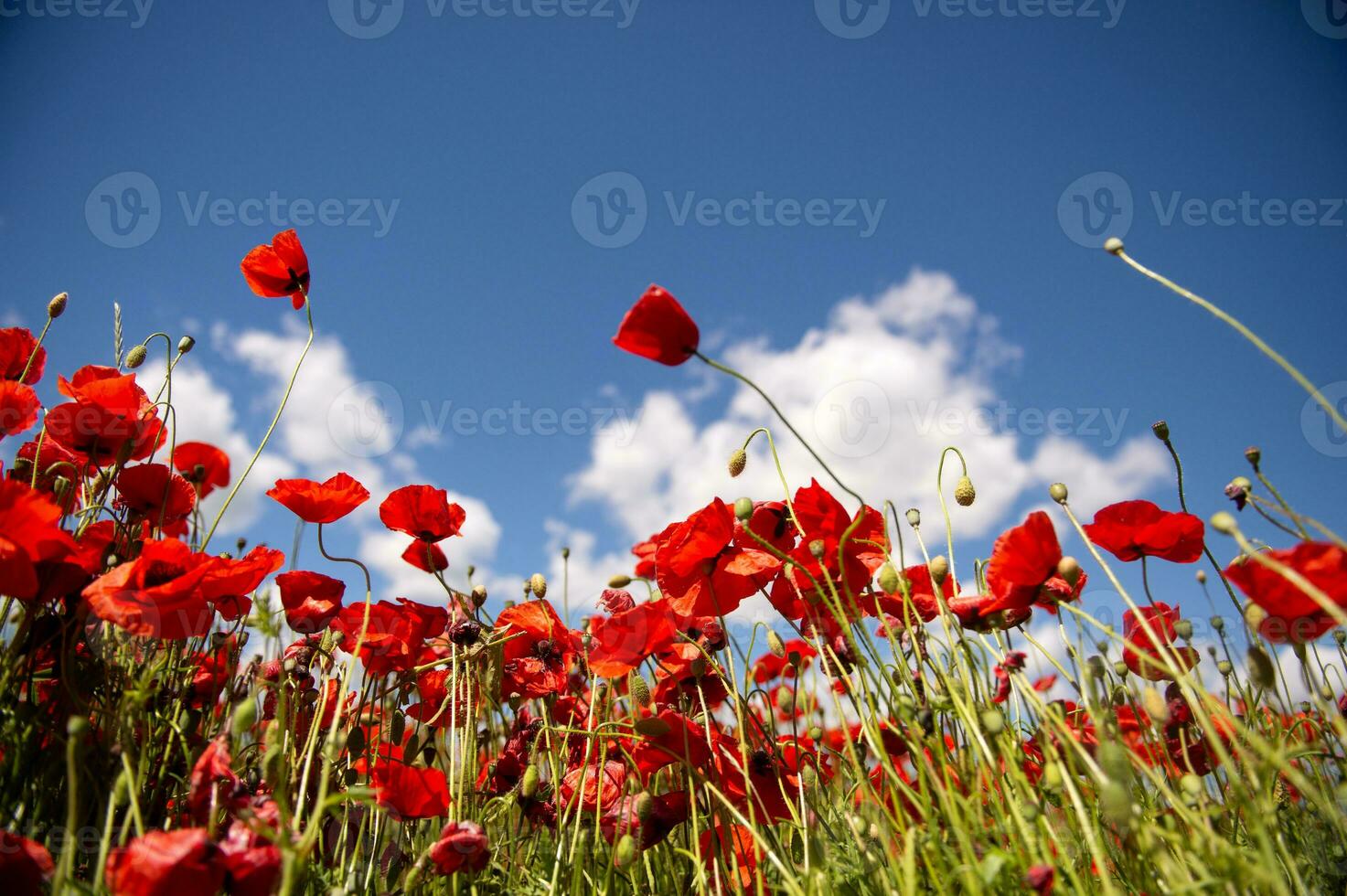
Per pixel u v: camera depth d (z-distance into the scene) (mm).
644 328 509
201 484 608
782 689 578
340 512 676
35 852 399
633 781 606
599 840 539
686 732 543
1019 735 530
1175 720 529
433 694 688
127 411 612
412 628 648
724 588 586
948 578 557
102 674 521
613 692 673
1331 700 498
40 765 485
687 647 601
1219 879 361
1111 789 375
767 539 597
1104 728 411
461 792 542
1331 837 484
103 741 480
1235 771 375
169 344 661
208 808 442
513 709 720
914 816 534
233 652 584
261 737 573
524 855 645
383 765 574
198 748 546
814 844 503
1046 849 406
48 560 488
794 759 617
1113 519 567
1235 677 560
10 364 663
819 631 549
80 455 626
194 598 509
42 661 528
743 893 536
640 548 730
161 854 376
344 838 557
